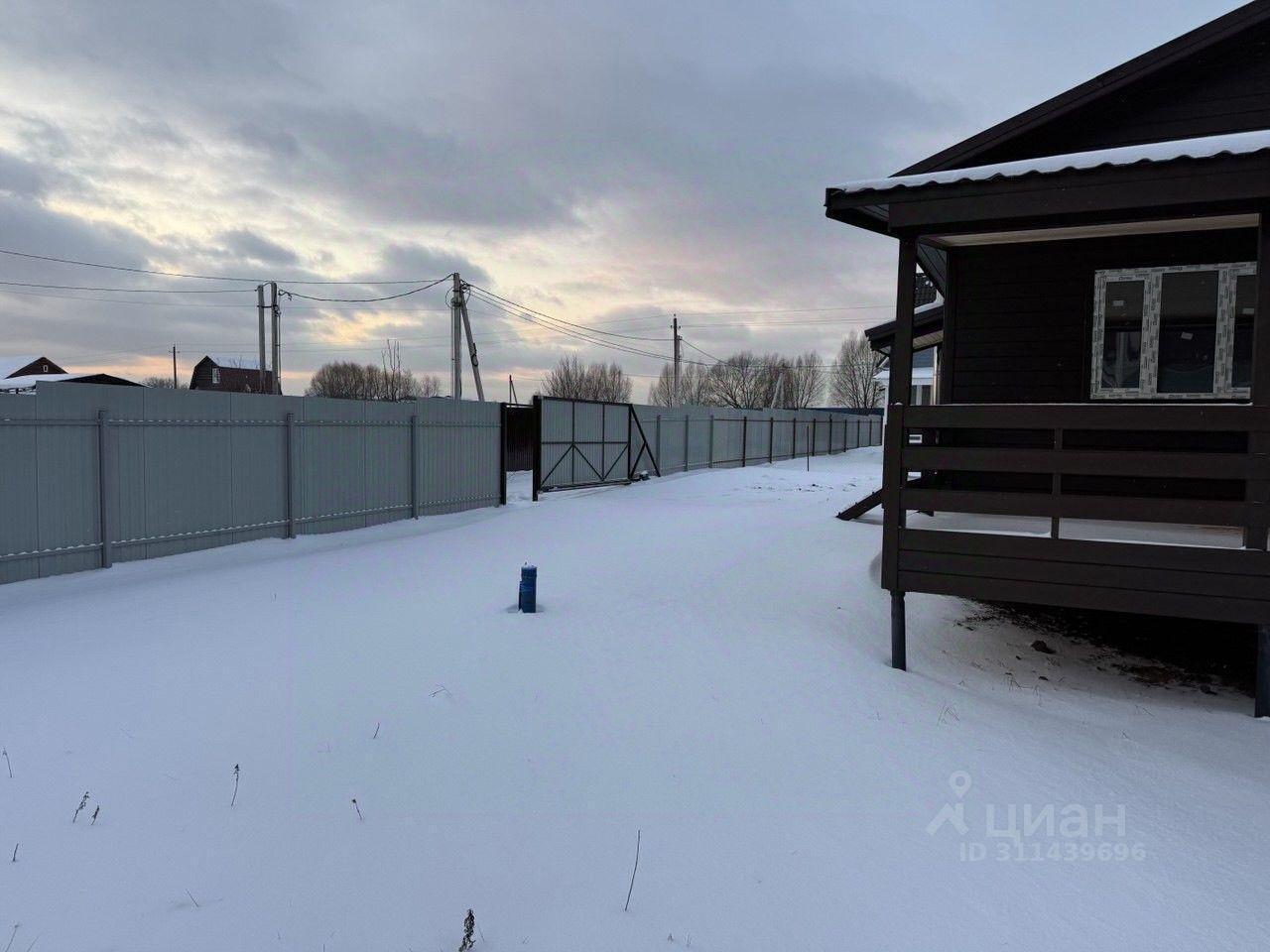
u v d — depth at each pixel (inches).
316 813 118.8
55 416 277.3
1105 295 273.4
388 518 434.3
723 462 906.1
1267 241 179.3
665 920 97.7
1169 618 240.5
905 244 207.6
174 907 96.0
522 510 494.6
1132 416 189.5
